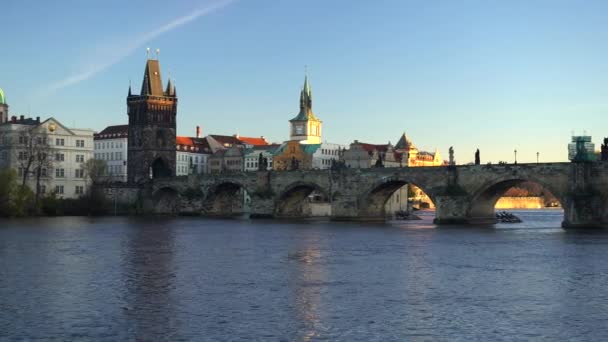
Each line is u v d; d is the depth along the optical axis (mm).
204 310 59188
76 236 132125
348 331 52688
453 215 172625
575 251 103062
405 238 129500
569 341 50344
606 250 104125
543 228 164250
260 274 79188
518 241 121062
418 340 50469
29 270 82188
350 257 96312
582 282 73500
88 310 59125
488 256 97062
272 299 63875
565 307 60656
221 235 137500
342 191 199875
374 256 97688
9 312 58406
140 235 136125
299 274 79125
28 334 51688
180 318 56375
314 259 94000
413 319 56250
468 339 50812
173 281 73938
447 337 51250
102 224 174750
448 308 60188
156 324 54500
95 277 76688
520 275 78438
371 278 76312
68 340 50188
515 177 162750
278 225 176250
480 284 72250
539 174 158625
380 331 52688
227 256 97562
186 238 129500
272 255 99000
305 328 53438
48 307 60312
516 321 55688
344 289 69125
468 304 61906
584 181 151375
